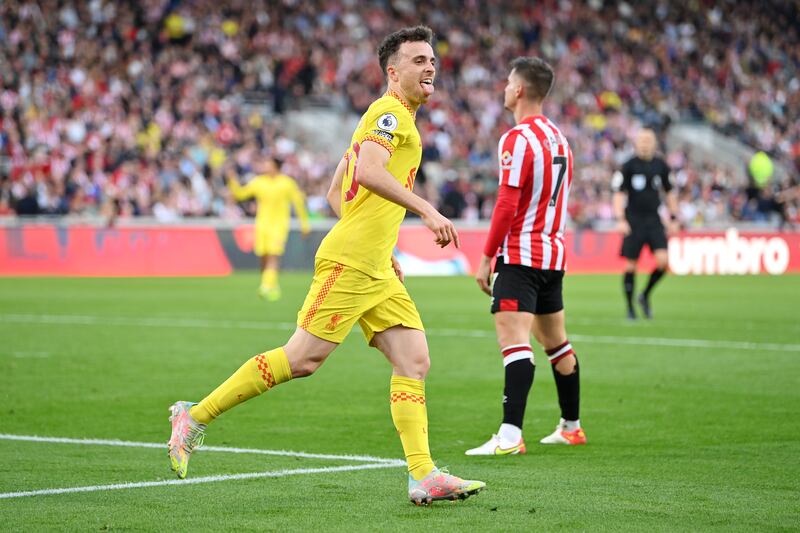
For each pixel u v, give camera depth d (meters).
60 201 94.94
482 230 101.31
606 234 103.69
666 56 152.62
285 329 49.16
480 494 18.88
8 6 113.38
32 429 25.70
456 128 128.88
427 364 18.33
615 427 26.22
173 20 124.31
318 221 102.00
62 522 16.61
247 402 29.95
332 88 131.25
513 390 23.20
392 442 24.25
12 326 49.75
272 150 113.69
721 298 71.38
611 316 57.41
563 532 16.11
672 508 17.75
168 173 103.56
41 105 106.19
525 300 23.31
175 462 17.91
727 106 151.25
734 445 23.84
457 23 143.88
